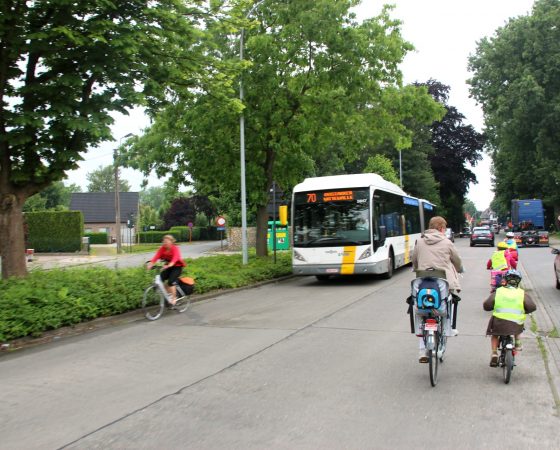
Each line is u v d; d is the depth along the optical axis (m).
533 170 49.50
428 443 4.25
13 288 9.61
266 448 4.20
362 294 14.11
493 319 6.02
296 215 17.03
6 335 8.31
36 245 43.06
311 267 16.61
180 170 21.61
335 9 17.64
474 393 5.56
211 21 12.52
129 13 10.81
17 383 6.32
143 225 87.00
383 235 15.70
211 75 13.14
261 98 19.36
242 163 19.22
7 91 10.98
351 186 16.67
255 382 6.08
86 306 9.95
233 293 15.27
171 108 19.38
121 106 10.92
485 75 47.50
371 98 19.66
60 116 10.31
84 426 4.80
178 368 6.81
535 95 43.03
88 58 10.33
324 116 19.23
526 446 4.18
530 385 5.82
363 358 7.10
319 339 8.38
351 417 4.87
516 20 46.00
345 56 18.28
